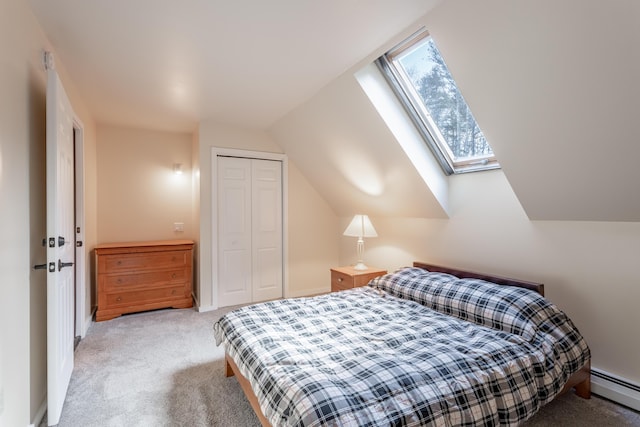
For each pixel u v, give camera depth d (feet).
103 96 9.99
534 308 6.53
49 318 5.62
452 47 6.31
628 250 6.47
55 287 5.71
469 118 8.56
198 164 12.71
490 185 8.93
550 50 5.25
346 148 11.11
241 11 5.95
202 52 7.45
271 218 14.32
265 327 6.68
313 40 6.98
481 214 9.19
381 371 4.73
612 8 4.38
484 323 6.85
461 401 4.59
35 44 6.12
